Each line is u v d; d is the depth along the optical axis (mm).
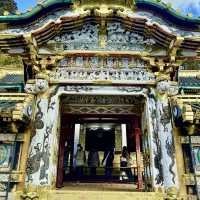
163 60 12383
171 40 11688
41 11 12039
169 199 9781
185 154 11023
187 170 10711
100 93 11977
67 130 15477
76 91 11984
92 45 12703
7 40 11719
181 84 17328
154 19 12281
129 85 12141
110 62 12586
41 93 11625
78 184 16109
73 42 12727
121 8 12438
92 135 23250
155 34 12289
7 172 10523
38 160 10438
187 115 9961
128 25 12641
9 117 10336
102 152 22641
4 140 11055
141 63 12609
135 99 13492
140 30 12695
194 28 12234
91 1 12422
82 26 12930
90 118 17219
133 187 14336
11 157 10750
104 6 12391
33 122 11148
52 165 10703
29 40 11312
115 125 23000
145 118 12156
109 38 12961
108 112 15258
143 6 12383
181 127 11125
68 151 18094
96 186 14711
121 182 18078
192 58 12555
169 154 10578
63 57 12406
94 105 14133
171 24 12289
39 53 12336
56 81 11961
